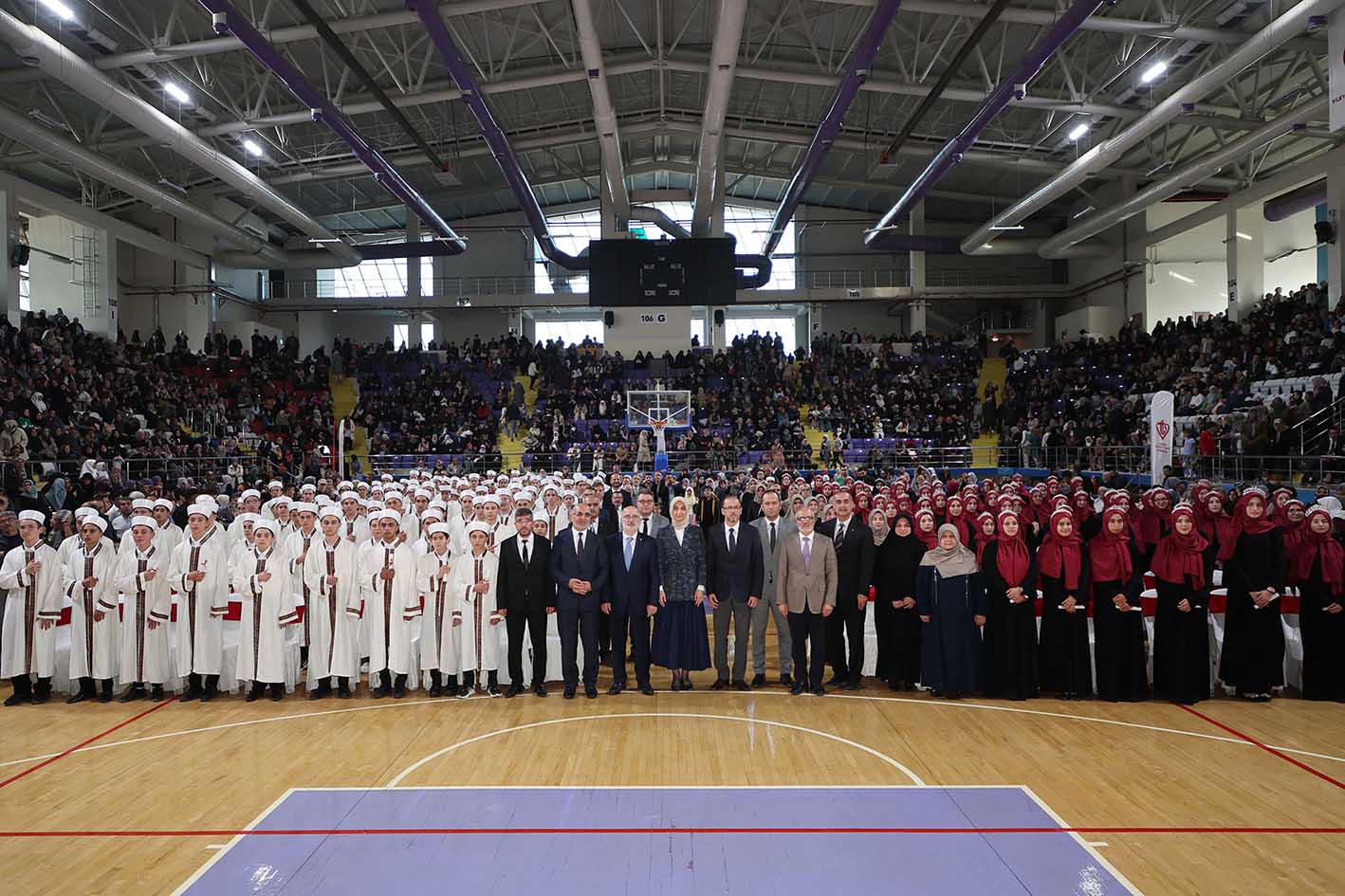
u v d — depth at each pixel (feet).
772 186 134.41
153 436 74.28
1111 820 18.51
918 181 87.20
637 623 29.53
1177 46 66.18
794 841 17.51
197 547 29.04
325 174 94.53
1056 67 77.20
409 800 19.83
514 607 29.01
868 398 107.65
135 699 29.07
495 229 138.10
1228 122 73.10
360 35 72.08
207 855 17.11
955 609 28.40
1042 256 110.32
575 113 101.81
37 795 20.42
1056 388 100.17
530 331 144.87
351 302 126.00
